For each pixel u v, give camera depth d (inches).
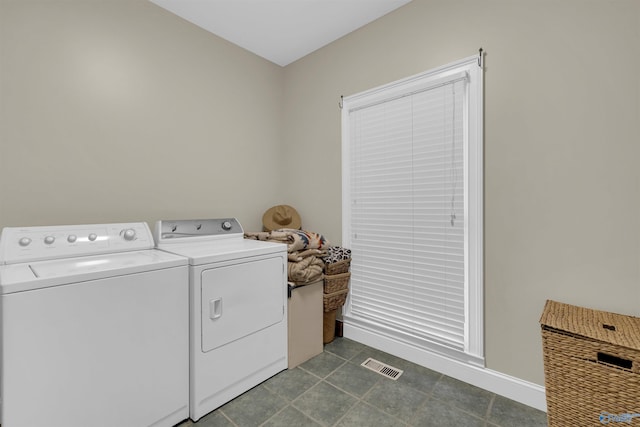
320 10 83.5
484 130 67.7
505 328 66.2
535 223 61.9
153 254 64.6
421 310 79.8
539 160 61.1
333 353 87.0
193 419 59.3
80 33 68.6
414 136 79.8
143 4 78.8
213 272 62.3
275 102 114.2
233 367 66.0
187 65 88.3
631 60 51.8
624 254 53.1
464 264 71.5
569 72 57.4
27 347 41.9
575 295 57.9
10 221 60.6
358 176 93.0
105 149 72.7
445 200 74.5
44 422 43.4
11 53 60.1
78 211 68.9
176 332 57.9
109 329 49.4
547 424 57.4
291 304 78.7
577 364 48.1
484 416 60.0
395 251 84.9
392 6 81.8
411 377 74.2
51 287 43.8
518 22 62.8
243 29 92.6
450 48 72.4
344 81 95.7
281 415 61.0
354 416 60.4
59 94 65.9
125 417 51.3
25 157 61.9
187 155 88.7
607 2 53.6
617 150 53.2
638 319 51.0
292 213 108.3
